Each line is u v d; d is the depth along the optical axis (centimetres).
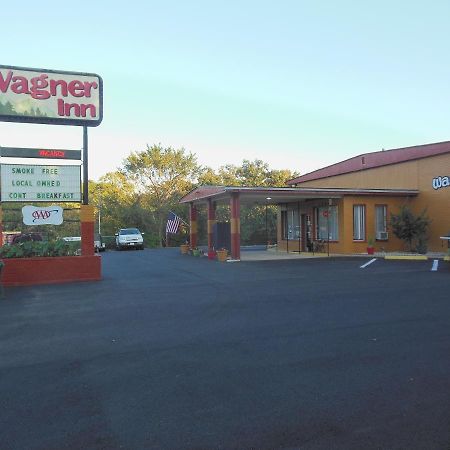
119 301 1057
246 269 1723
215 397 469
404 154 2500
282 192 2166
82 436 388
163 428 400
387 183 2605
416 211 2411
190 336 721
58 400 468
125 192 5166
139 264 2027
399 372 537
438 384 496
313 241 2542
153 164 5144
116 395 479
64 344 689
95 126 1505
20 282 1367
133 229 3738
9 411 441
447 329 743
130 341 699
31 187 1446
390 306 946
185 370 556
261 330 752
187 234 4853
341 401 454
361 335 711
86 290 1238
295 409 436
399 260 2014
